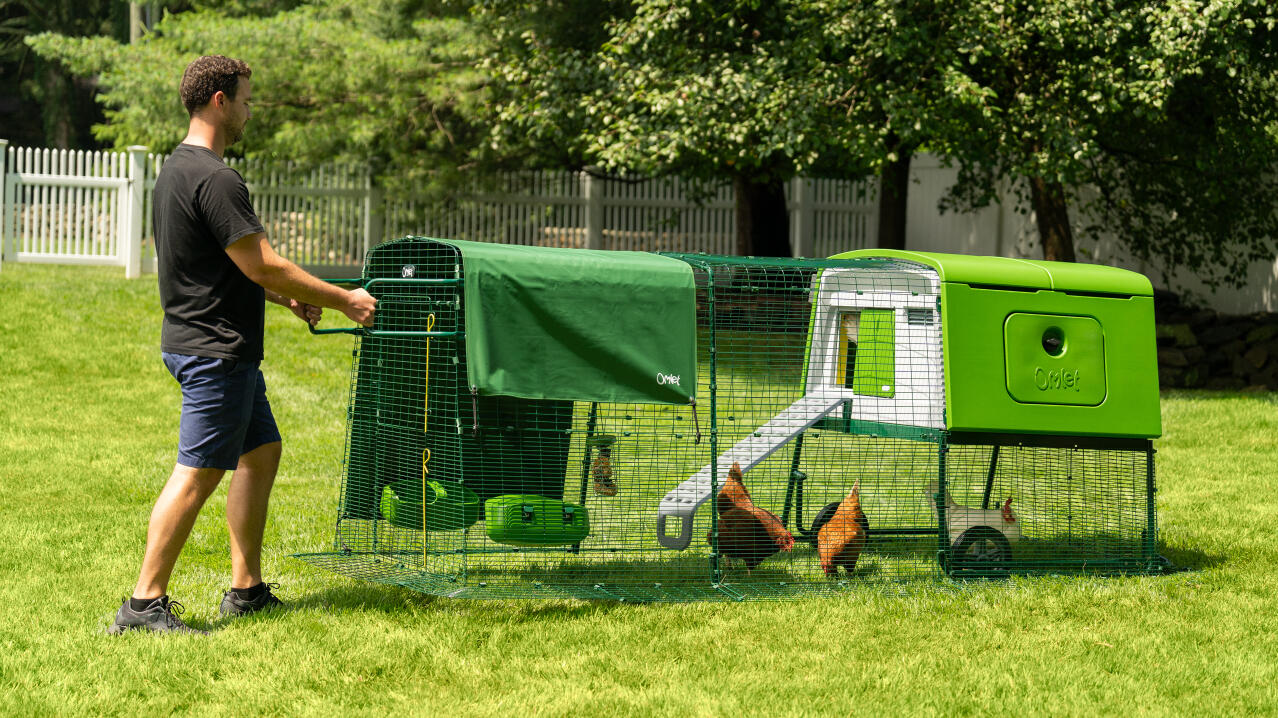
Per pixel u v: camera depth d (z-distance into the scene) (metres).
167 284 4.32
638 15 12.07
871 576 5.42
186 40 15.61
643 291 4.93
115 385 10.20
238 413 4.36
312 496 6.89
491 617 4.64
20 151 15.40
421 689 3.82
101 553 5.48
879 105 11.71
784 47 11.88
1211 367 13.76
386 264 5.35
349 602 4.82
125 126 19.14
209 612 4.66
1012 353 5.34
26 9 35.34
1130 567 5.60
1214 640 4.43
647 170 12.26
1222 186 13.30
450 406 5.25
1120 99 11.07
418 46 15.34
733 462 5.52
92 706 3.61
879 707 3.68
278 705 3.67
